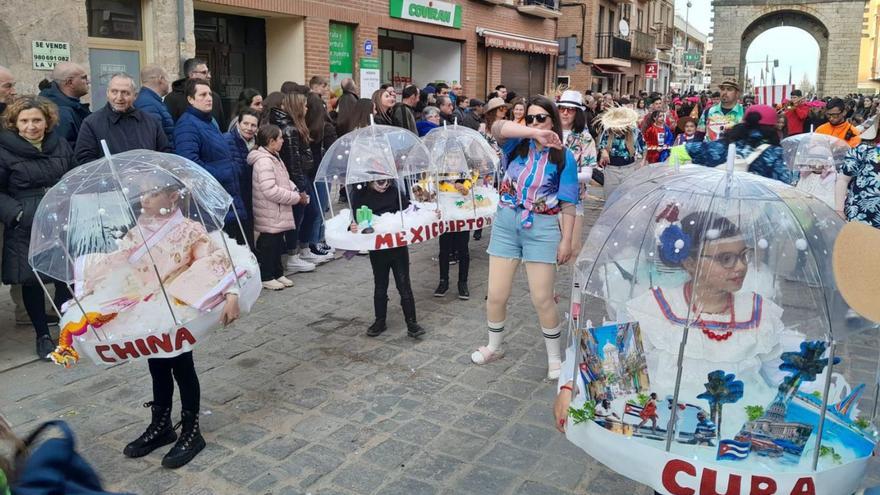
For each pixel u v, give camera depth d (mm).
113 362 3090
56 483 1262
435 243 8258
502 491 3203
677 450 2113
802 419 2209
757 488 1984
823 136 6242
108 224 3236
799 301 2283
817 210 2328
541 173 4043
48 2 8227
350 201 5305
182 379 3416
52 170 4508
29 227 4406
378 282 5074
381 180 5188
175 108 6648
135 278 3191
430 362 4695
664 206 2408
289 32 12773
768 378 2275
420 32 16156
